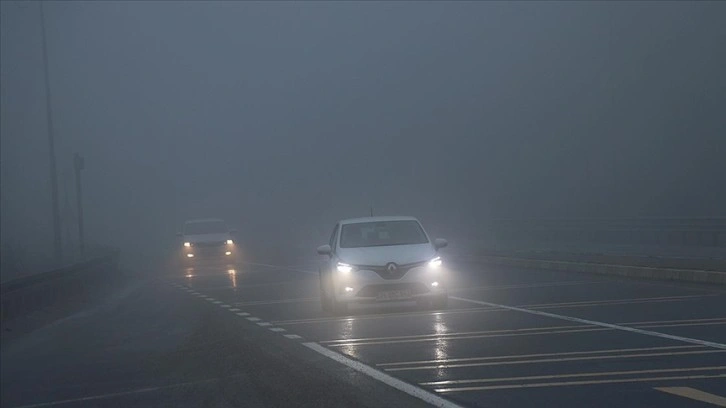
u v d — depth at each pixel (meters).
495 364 11.74
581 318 15.98
